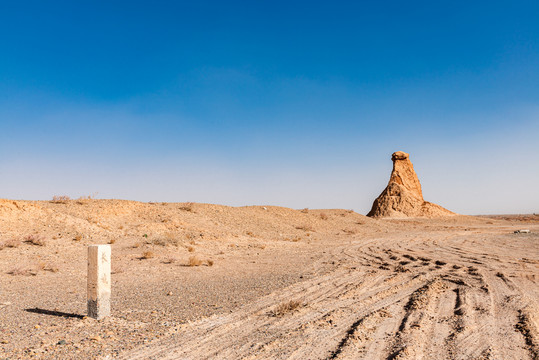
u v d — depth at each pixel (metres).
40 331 7.71
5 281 13.13
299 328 8.22
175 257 20.42
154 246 22.56
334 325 8.48
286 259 21.30
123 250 21.05
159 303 10.52
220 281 14.32
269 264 19.30
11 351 6.60
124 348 6.91
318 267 18.19
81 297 11.06
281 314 9.39
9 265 15.56
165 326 8.27
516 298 11.05
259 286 13.23
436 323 8.71
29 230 21.20
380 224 52.16
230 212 39.25
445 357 6.64
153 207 32.25
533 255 22.56
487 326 8.40
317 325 8.45
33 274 14.52
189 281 14.30
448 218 82.81
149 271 16.41
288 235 35.38
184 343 7.24
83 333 7.66
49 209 24.70
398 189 96.62
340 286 13.18
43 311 9.34
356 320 8.89
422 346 7.20
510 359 6.50
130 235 24.59
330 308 10.08
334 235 38.91
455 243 31.06
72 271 15.53
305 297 11.42
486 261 19.81
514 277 14.80
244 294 11.84
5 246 18.19
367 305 10.43
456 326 8.44
